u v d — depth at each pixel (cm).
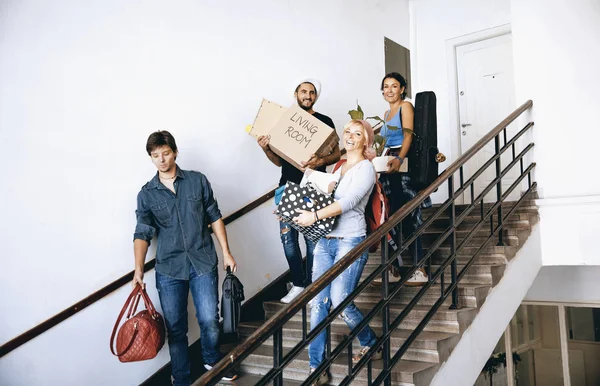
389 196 310
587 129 352
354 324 227
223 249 269
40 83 257
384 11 529
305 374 247
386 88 318
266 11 387
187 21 330
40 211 252
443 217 409
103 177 278
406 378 221
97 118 278
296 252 309
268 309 330
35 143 253
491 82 530
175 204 263
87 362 261
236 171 351
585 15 357
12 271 240
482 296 279
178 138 318
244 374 268
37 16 259
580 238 346
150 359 266
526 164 377
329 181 242
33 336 242
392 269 297
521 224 348
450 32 551
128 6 298
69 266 260
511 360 601
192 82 329
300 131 280
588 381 550
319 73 434
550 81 368
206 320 258
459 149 543
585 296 512
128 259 285
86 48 277
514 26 385
